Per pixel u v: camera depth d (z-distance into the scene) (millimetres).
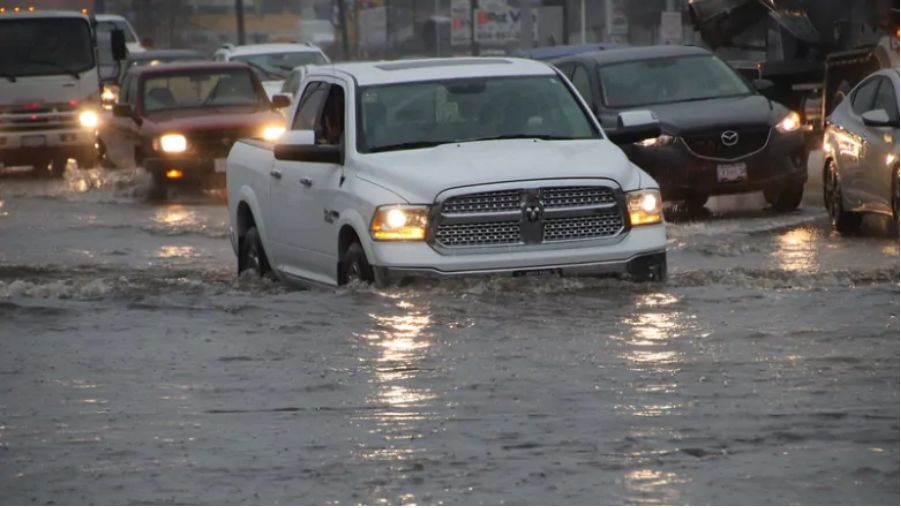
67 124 82688
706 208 56531
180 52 113688
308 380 23047
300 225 33906
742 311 28500
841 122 47562
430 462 18125
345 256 31828
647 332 26516
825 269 36156
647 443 18875
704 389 21984
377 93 33312
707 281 32906
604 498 16453
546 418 20344
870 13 74125
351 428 19953
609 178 30609
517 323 27422
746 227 49156
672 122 53281
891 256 39531
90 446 19188
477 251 30141
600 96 56125
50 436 19734
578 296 29859
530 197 30203
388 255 30125
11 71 82375
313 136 32656
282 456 18516
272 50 103125
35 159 85188
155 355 25250
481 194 30094
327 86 34781
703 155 53125
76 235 51281
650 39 154375
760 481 17031
